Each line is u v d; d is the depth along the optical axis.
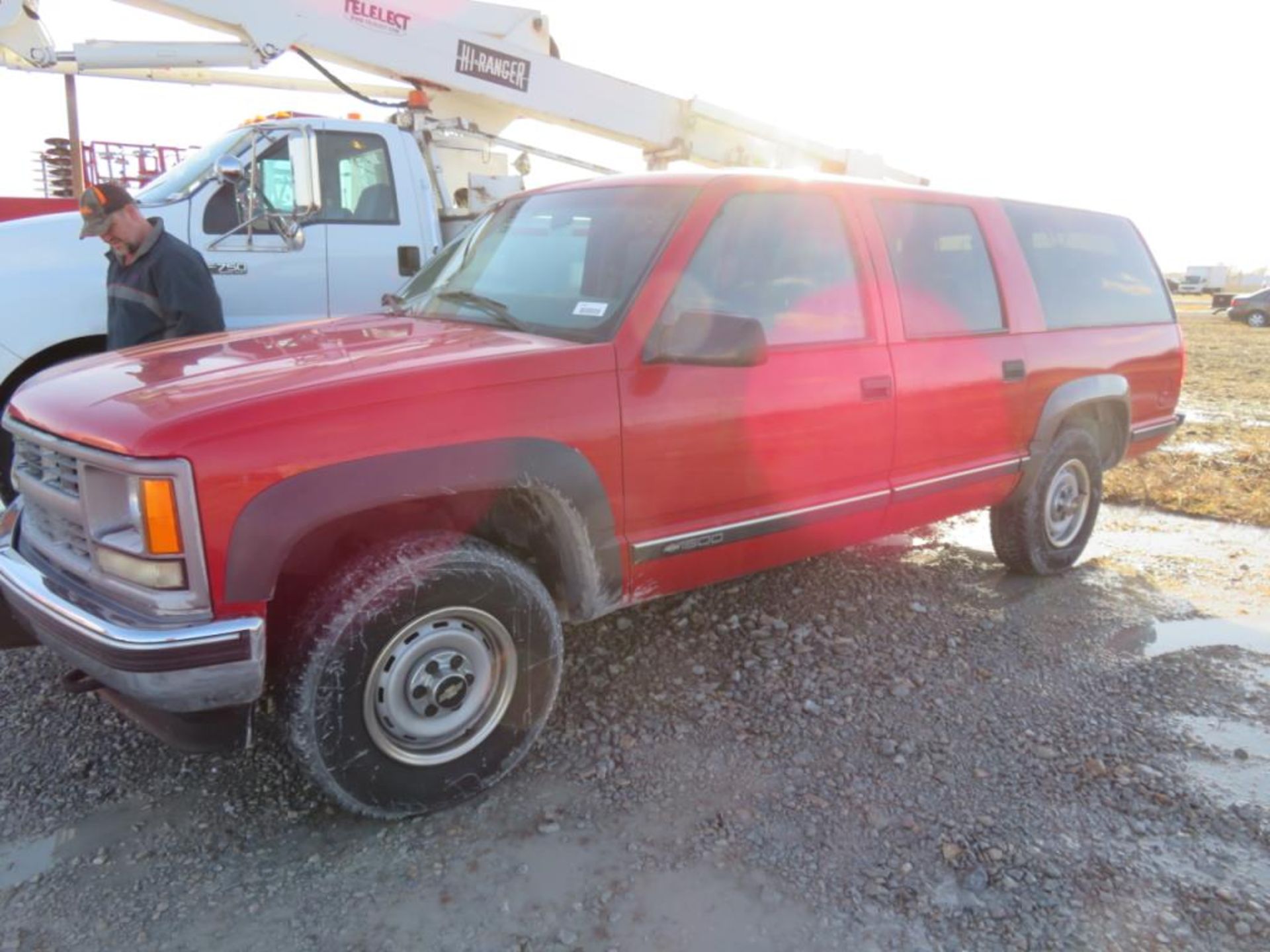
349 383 2.48
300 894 2.42
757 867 2.55
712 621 4.11
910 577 4.77
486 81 7.38
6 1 6.11
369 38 6.86
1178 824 2.76
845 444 3.55
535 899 2.42
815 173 3.76
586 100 7.91
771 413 3.27
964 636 4.04
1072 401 4.50
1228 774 3.02
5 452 4.98
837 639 3.95
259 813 2.75
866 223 3.72
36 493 2.66
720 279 3.23
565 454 2.77
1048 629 4.14
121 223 4.41
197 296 4.59
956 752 3.12
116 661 2.25
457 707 2.75
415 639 2.63
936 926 2.34
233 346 3.12
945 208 4.14
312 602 2.54
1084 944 2.29
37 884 2.43
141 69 6.75
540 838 2.67
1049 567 4.78
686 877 2.51
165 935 2.27
